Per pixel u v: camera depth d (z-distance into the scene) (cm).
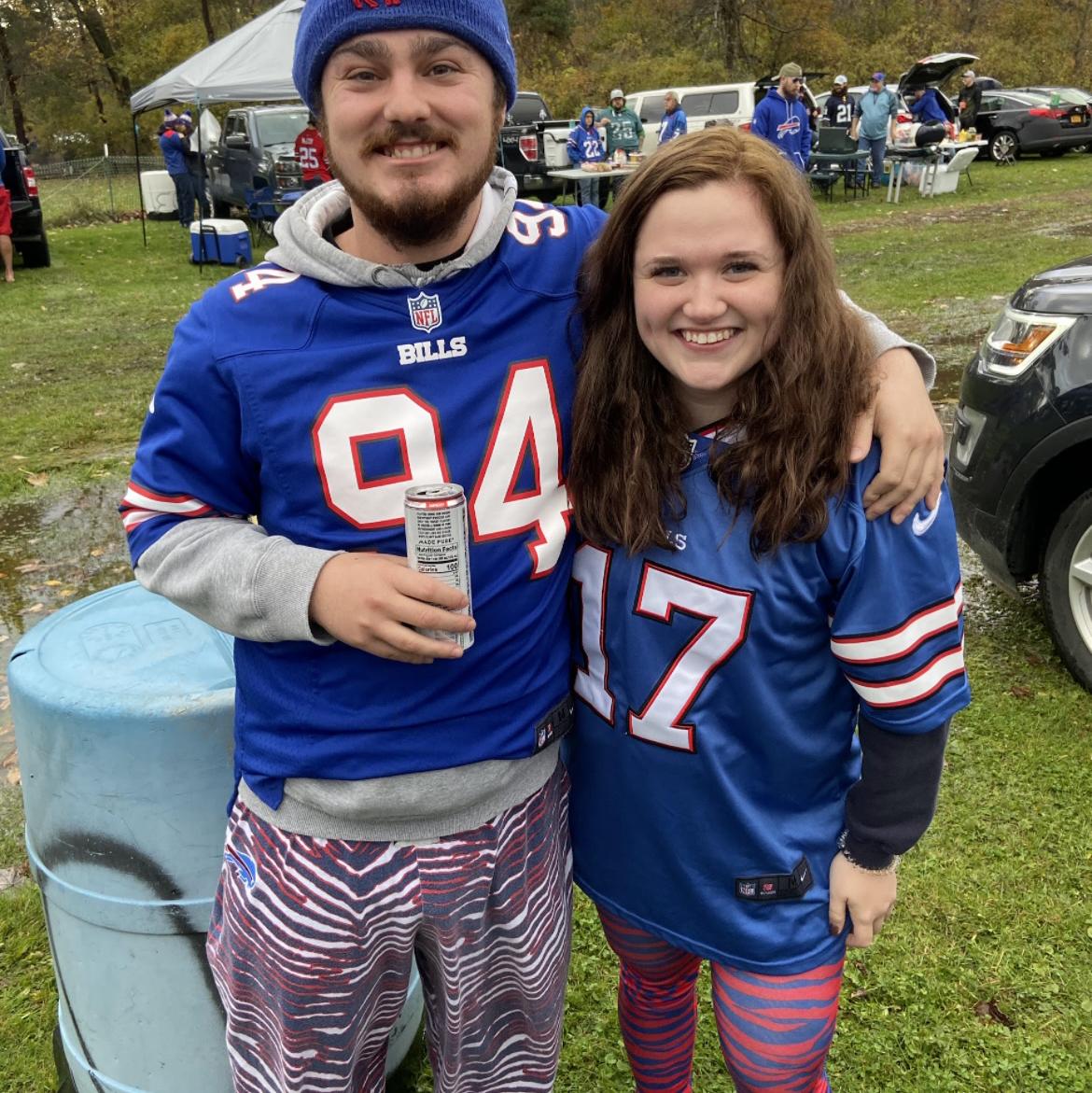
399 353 137
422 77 131
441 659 138
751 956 158
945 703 141
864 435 133
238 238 1317
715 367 134
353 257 135
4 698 374
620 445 142
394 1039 209
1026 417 325
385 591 127
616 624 150
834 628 142
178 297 1130
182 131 1659
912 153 1602
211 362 135
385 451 137
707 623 143
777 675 145
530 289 145
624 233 136
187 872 173
